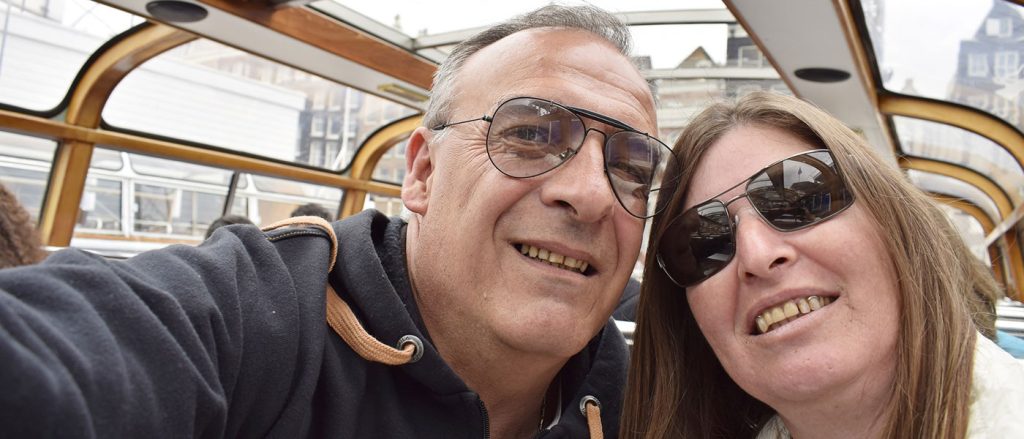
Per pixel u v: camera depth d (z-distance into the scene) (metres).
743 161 0.43
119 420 0.24
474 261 0.42
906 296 0.39
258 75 2.10
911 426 0.38
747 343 0.42
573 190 0.41
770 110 0.44
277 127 2.33
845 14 1.39
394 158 2.80
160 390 0.27
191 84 2.02
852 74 1.69
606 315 0.45
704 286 0.44
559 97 0.43
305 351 0.36
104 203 2.07
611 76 0.45
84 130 1.88
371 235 0.47
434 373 0.40
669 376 0.50
